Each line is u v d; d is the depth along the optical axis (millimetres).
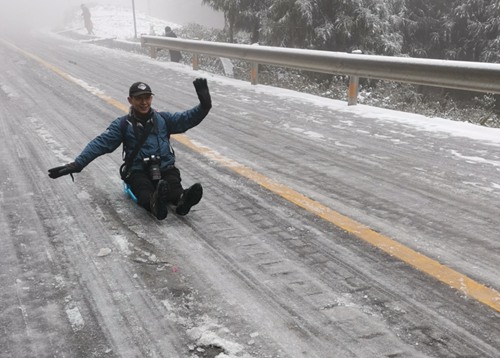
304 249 3438
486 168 5301
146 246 3508
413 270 3137
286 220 3930
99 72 13555
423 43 16328
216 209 4168
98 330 2578
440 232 3711
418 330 2535
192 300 2834
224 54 12945
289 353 2371
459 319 2623
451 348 2393
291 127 7262
